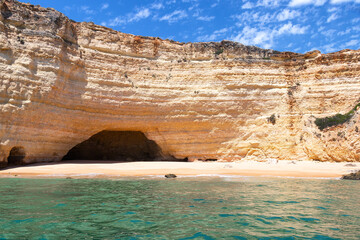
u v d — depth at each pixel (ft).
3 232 19.70
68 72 82.33
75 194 34.40
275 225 22.39
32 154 76.48
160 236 19.67
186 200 31.58
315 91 96.78
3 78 69.26
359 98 91.61
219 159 94.99
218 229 21.34
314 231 20.88
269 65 101.50
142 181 49.24
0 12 73.41
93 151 109.40
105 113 89.15
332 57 98.02
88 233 20.06
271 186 43.52
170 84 95.81
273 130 93.86
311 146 88.48
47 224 21.76
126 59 94.07
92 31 91.61
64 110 81.71
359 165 75.56
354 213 26.07
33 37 76.74
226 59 100.32
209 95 95.76
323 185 45.27
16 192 35.24
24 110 71.77
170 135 96.02
